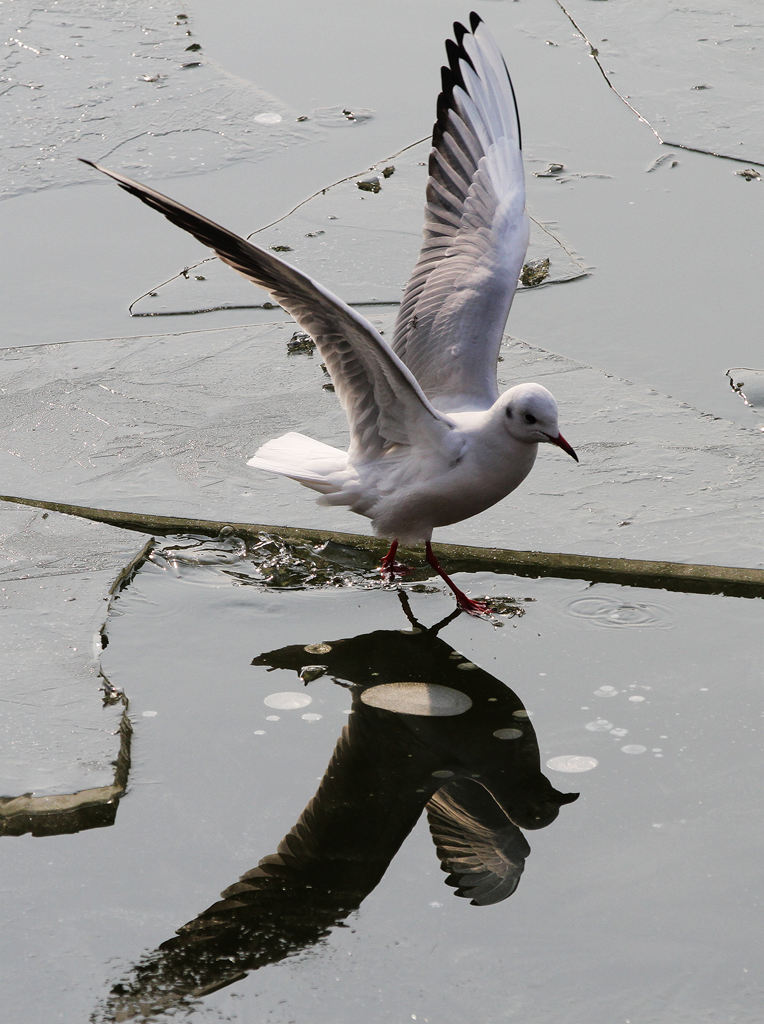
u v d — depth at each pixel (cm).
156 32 1933
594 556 954
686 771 732
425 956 618
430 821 702
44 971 611
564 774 732
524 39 1892
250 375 1226
